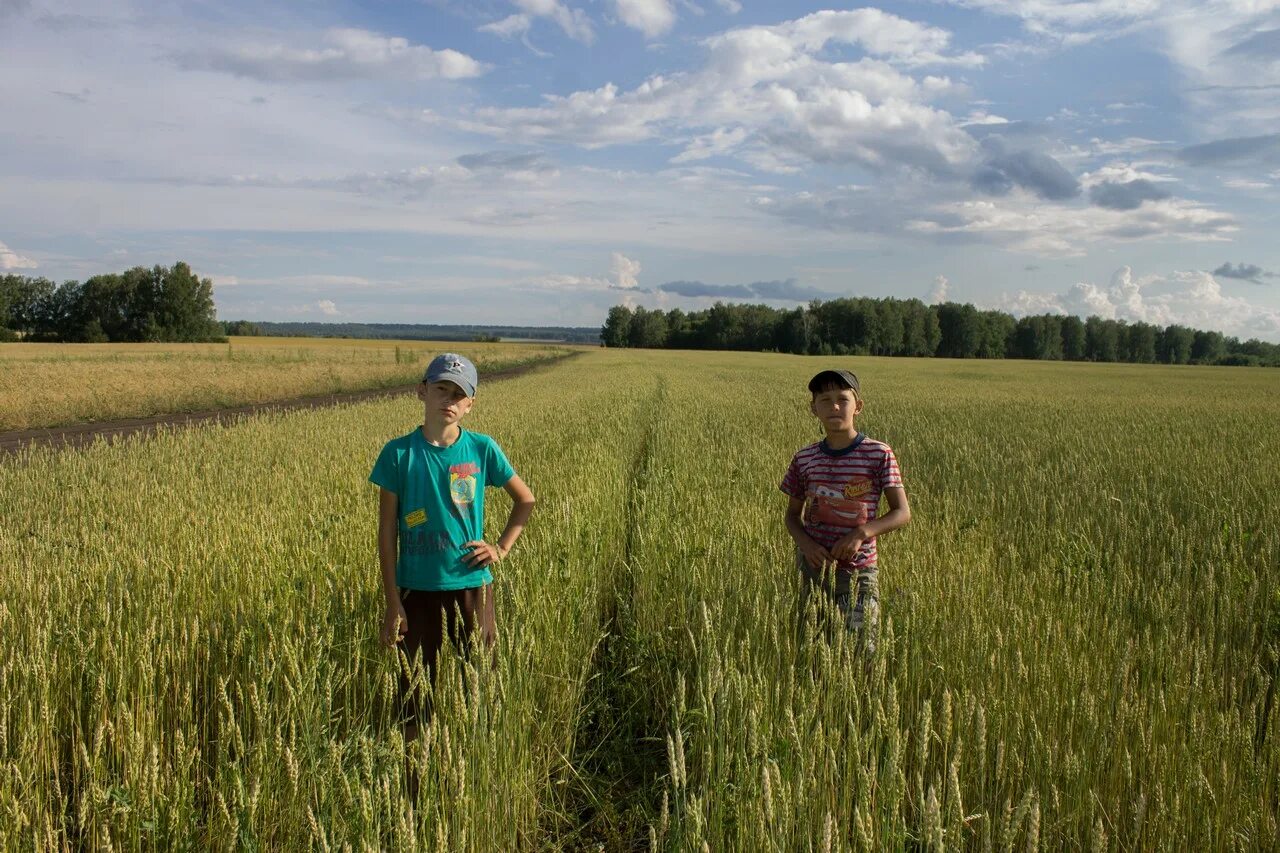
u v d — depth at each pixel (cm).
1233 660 365
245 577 436
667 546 548
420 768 239
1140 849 250
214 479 798
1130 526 622
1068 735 289
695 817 207
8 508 691
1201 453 1032
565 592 430
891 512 388
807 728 261
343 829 223
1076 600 428
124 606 396
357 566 453
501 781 282
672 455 1026
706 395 2356
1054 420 1611
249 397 2559
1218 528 571
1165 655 350
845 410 397
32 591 407
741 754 243
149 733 293
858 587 388
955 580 439
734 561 478
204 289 10950
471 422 1298
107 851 223
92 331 10350
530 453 945
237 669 360
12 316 10506
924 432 1337
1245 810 253
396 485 343
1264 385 4097
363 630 372
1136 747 283
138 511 629
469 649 343
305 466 841
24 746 272
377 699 358
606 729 387
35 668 311
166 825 234
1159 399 2547
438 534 343
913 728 294
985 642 335
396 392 3020
